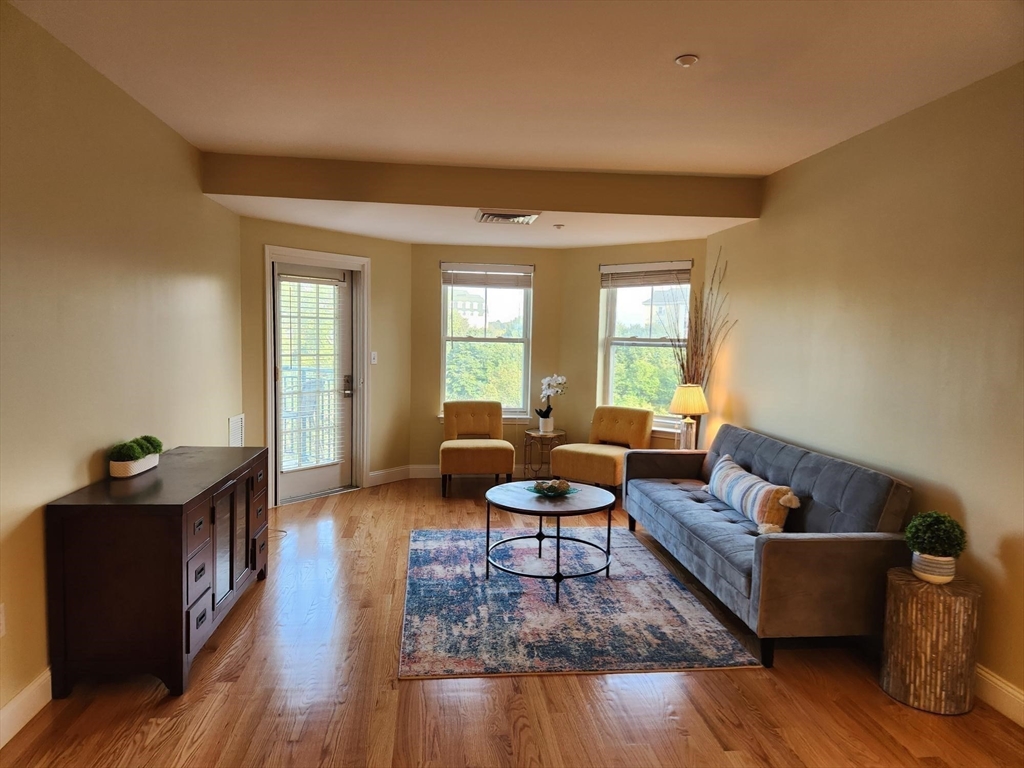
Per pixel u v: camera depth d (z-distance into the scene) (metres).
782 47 2.26
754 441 3.91
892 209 2.94
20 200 2.09
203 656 2.68
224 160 3.72
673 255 5.29
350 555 3.90
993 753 2.13
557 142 3.41
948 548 2.38
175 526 2.31
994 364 2.39
